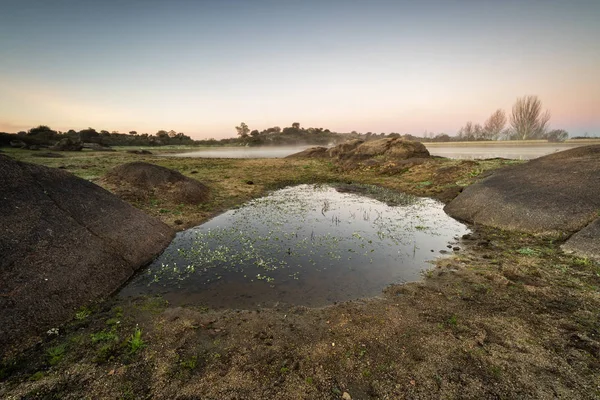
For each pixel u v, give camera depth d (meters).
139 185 11.04
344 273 5.98
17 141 34.06
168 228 8.36
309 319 4.33
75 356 3.54
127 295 5.11
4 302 3.87
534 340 3.68
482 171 14.12
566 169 9.30
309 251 7.23
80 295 4.69
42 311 4.11
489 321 4.11
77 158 23.80
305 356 3.54
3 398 2.95
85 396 2.98
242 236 8.34
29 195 5.54
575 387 2.99
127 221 7.01
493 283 5.17
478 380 3.12
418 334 3.89
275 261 6.63
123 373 3.28
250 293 5.20
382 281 5.59
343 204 12.41
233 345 3.75
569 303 4.45
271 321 4.29
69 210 5.95
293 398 2.96
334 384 3.13
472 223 9.10
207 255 6.94
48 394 3.01
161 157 29.23
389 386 3.09
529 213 7.90
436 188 14.16
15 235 4.71
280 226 9.32
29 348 3.66
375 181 17.81
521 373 3.19
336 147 28.53
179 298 5.03
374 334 3.93
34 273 4.43
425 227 8.97
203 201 11.78
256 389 3.07
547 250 6.41
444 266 6.07
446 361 3.40
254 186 15.99
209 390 3.05
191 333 3.99
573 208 7.26
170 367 3.37
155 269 6.16
